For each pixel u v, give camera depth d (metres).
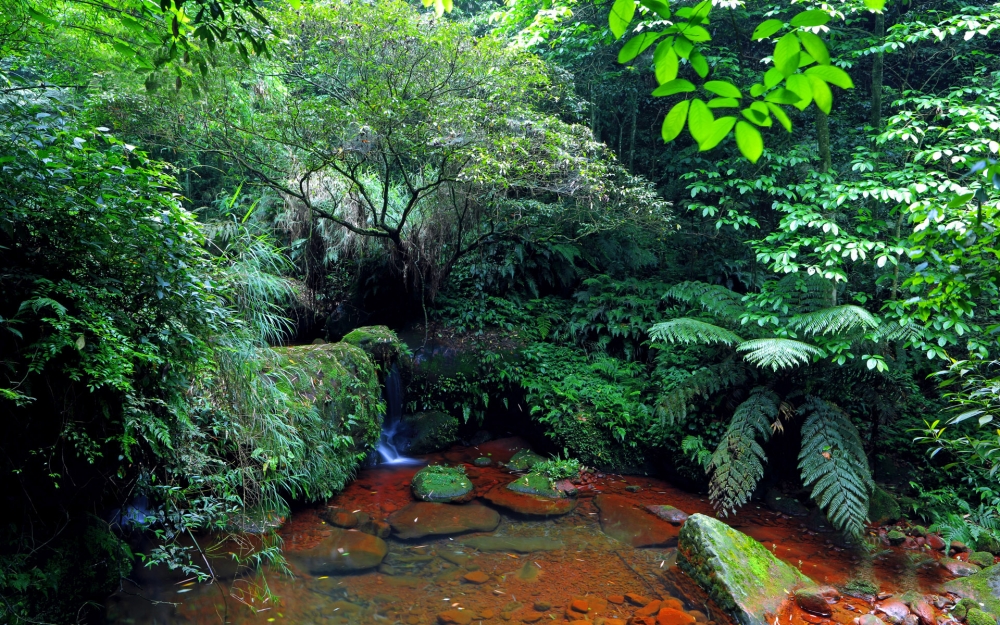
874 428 5.43
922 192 4.91
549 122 5.86
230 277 4.23
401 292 7.21
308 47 5.39
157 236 2.66
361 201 6.68
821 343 5.07
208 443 3.81
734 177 7.11
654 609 3.47
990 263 2.71
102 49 3.98
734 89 1.12
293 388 4.81
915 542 4.46
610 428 5.94
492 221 6.97
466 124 5.48
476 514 4.72
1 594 2.54
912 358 5.72
